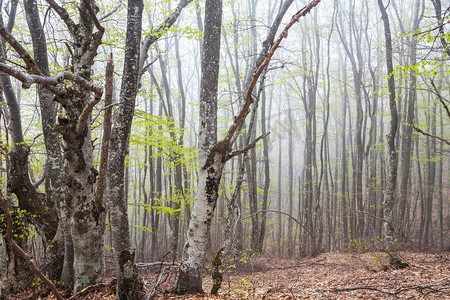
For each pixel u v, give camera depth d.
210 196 5.77
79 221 6.61
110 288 6.51
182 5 8.91
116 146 5.25
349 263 11.95
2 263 7.25
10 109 8.12
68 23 6.61
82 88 6.37
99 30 5.55
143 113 10.13
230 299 5.87
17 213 7.62
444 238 23.44
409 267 8.83
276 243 23.80
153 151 17.44
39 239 12.66
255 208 18.11
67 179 6.53
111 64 4.93
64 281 7.41
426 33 6.27
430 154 21.19
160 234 24.47
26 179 8.37
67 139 6.30
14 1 8.48
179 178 15.61
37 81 3.05
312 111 21.36
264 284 8.23
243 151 5.84
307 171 20.41
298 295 6.30
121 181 5.24
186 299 5.50
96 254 6.91
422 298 5.57
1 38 8.57
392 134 12.17
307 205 19.91
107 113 5.00
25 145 8.35
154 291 5.59
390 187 12.19
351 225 18.83
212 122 5.78
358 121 21.58
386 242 11.97
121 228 5.18
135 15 5.57
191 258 5.90
